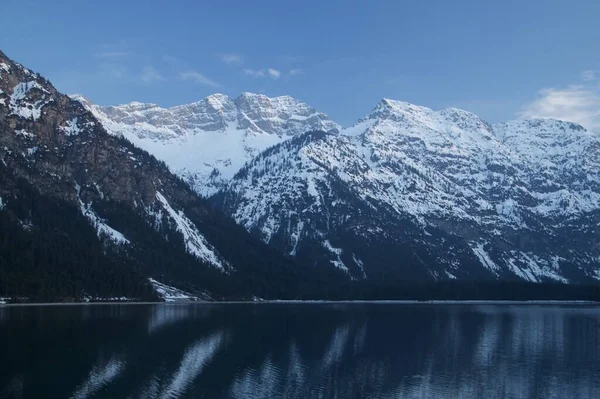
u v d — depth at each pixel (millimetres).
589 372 181875
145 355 182500
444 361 192875
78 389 142500
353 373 171125
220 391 145750
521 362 195375
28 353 177500
